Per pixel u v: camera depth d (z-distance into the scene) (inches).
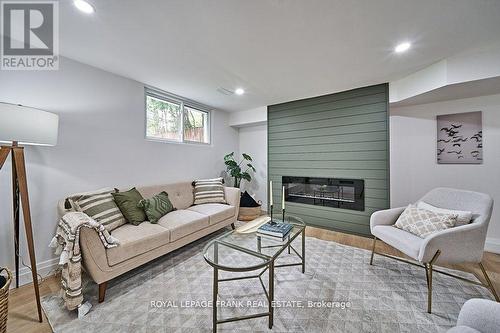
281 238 68.4
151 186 104.7
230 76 100.3
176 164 130.3
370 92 112.9
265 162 170.4
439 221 68.0
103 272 60.9
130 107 104.6
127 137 103.3
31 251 56.1
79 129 85.7
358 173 117.5
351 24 61.8
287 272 77.6
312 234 119.3
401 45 73.2
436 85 86.2
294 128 141.3
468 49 76.0
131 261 68.6
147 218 89.6
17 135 53.7
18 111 54.1
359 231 117.6
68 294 54.9
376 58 82.6
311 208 135.2
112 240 63.1
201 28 63.7
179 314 57.0
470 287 67.5
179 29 64.2
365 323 53.3
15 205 64.1
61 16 58.1
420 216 73.3
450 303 60.2
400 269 79.4
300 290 67.0
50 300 62.6
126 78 102.5
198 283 71.4
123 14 57.3
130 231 74.7
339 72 95.7
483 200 65.7
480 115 97.4
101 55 80.4
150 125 118.7
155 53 78.9
